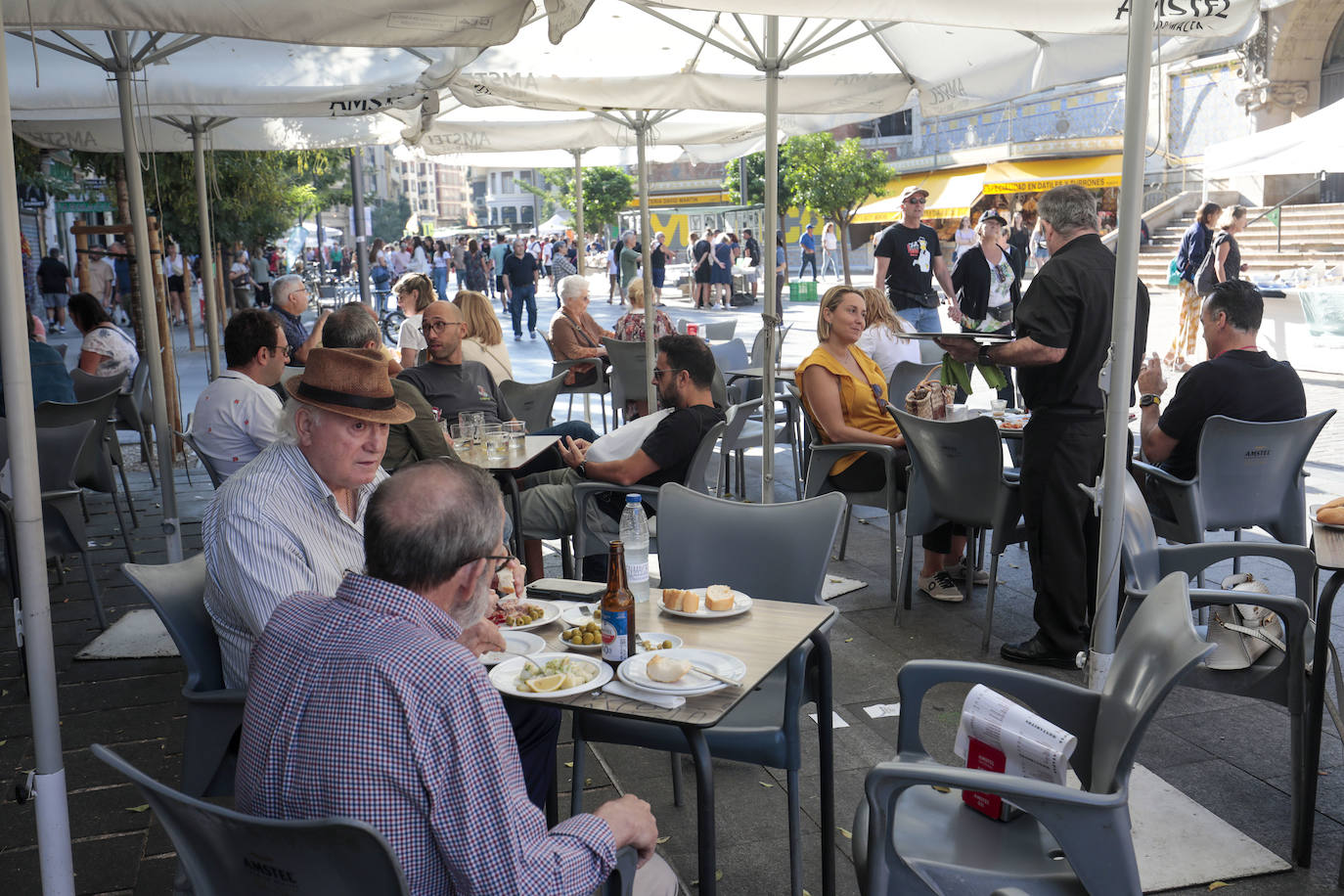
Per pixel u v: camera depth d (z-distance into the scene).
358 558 2.94
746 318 23.62
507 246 20.16
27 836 3.58
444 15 3.57
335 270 42.22
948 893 2.24
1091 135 28.83
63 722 4.45
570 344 9.94
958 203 30.45
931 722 4.26
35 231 27.84
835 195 28.50
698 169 49.66
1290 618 3.19
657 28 6.59
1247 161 11.58
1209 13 4.54
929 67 6.96
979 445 4.91
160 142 9.31
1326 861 3.22
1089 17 4.27
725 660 2.60
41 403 6.22
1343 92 23.14
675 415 4.90
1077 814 2.09
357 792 1.70
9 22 3.40
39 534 2.58
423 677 1.73
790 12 3.78
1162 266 22.48
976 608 5.54
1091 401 4.60
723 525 3.62
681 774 3.77
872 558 6.46
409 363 8.80
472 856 1.72
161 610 2.81
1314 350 12.84
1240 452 4.83
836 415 5.78
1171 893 3.08
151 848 3.49
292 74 6.27
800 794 3.70
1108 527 3.56
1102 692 2.49
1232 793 3.62
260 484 2.81
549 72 6.76
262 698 1.83
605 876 1.88
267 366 4.89
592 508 5.00
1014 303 9.54
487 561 1.97
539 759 3.01
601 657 2.70
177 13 3.47
